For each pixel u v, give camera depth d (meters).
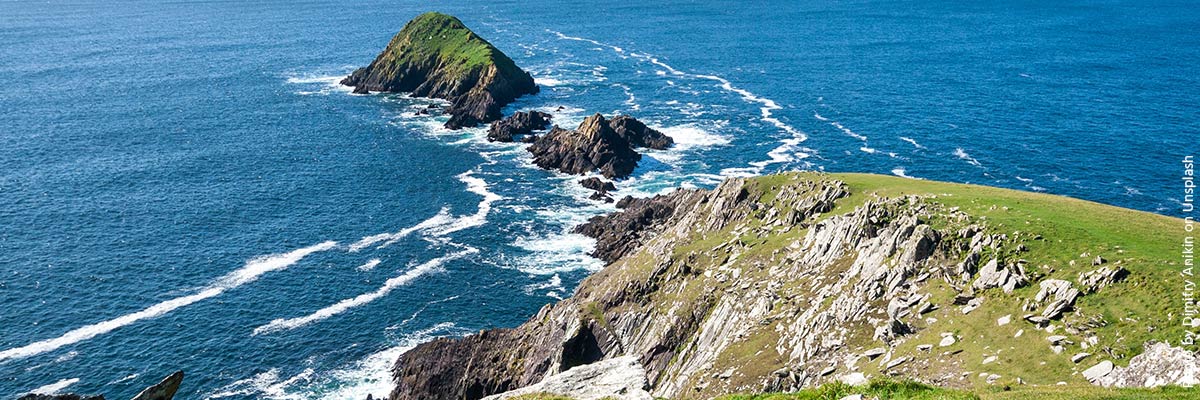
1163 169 148.00
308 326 99.38
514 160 164.88
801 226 90.44
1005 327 57.41
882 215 78.81
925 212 76.69
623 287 93.69
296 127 193.38
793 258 83.12
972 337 57.78
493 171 157.62
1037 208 77.75
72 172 157.50
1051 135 171.50
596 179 147.25
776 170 153.75
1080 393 39.00
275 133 187.75
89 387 86.81
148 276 111.44
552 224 130.12
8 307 102.38
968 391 38.81
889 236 73.44
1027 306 58.59
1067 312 56.12
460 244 122.44
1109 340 51.69
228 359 92.50
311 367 91.75
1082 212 76.69
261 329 98.50
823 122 188.88
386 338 97.50
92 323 99.06
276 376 89.94
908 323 62.69
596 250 119.06
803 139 174.88
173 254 118.50
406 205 139.12
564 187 147.62
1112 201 132.75
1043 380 50.34
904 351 59.34
